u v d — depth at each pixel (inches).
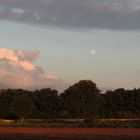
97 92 6673.2
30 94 7721.5
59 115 6919.3
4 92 7628.0
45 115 6948.8
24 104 6230.3
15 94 7662.4
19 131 3843.5
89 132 3708.2
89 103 6555.1
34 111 6963.6
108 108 7706.7
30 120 5743.1
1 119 6378.0
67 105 6884.8
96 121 5201.8
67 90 6958.7
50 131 3858.3
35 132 3690.9
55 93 7726.4
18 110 6186.0
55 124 5078.7
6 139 2856.8
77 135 3287.4
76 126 4864.7
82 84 6683.1
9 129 4229.8
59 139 2866.6
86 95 6565.0
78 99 6565.0
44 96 7588.6
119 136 3166.8
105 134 3417.8
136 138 2970.0
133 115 7445.9
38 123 5265.8
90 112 6535.4
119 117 7130.9
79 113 6560.0
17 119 6171.3
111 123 5007.4
